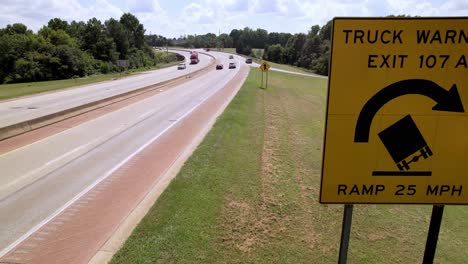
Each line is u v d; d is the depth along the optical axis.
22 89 31.73
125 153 10.62
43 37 68.94
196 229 6.14
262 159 10.89
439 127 3.41
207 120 16.09
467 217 8.98
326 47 103.50
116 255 5.25
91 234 5.86
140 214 6.51
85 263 5.07
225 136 12.82
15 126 12.94
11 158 10.05
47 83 40.12
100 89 31.66
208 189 7.83
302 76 63.97
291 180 9.41
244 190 8.17
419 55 3.26
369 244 6.71
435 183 3.56
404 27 3.21
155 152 10.70
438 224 3.78
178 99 23.92
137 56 92.31
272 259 5.76
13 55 60.38
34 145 11.52
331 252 6.23
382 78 3.32
